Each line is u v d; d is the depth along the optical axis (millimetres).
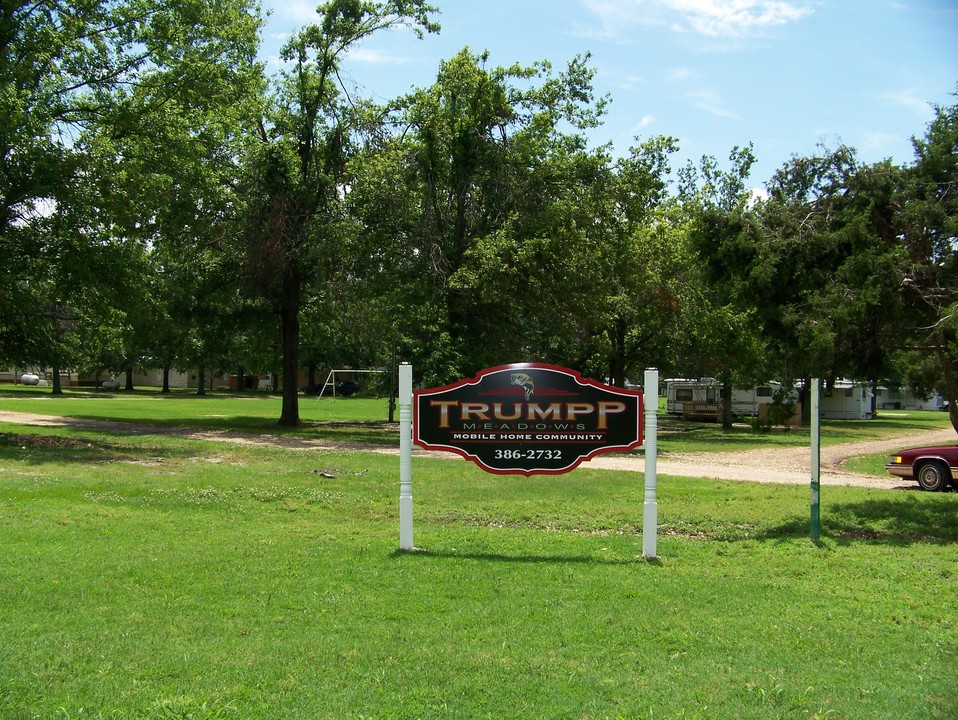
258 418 37344
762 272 11242
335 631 6012
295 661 5324
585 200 28266
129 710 4484
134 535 9430
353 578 7594
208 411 43250
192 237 29125
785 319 11211
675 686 4969
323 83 30906
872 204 11242
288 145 29594
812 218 11773
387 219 28469
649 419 8898
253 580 7422
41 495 11953
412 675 5105
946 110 11930
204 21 22391
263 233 28781
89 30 21219
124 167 20766
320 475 16047
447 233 29875
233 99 23406
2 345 23219
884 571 8305
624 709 4625
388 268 29812
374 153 29719
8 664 5105
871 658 5566
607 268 28766
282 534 9844
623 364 39562
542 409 8977
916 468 17219
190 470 16219
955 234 10805
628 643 5824
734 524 11250
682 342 38219
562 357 35688
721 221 12297
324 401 67562
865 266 10781
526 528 10922
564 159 28703
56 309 24078
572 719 4508
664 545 9562
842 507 12516
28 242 20344
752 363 36156
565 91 29344
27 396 59000
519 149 29172
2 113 18062
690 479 16797
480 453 9000
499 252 26125
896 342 11820
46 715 4414
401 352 39219
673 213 37000
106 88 21750
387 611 6531
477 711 4590
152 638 5730
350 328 34781
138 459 18312
